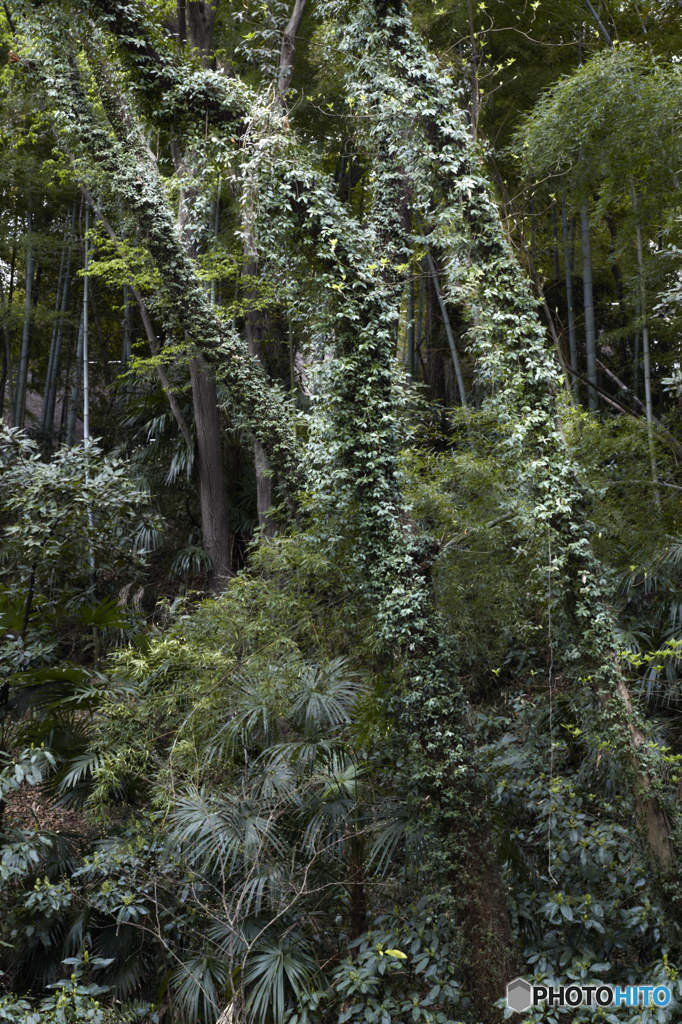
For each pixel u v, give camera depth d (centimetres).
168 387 938
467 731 443
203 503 941
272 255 477
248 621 522
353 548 468
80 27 669
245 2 939
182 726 477
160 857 468
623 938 405
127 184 678
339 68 780
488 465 534
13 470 573
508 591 506
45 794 548
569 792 457
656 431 641
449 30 850
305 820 454
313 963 417
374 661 487
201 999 417
